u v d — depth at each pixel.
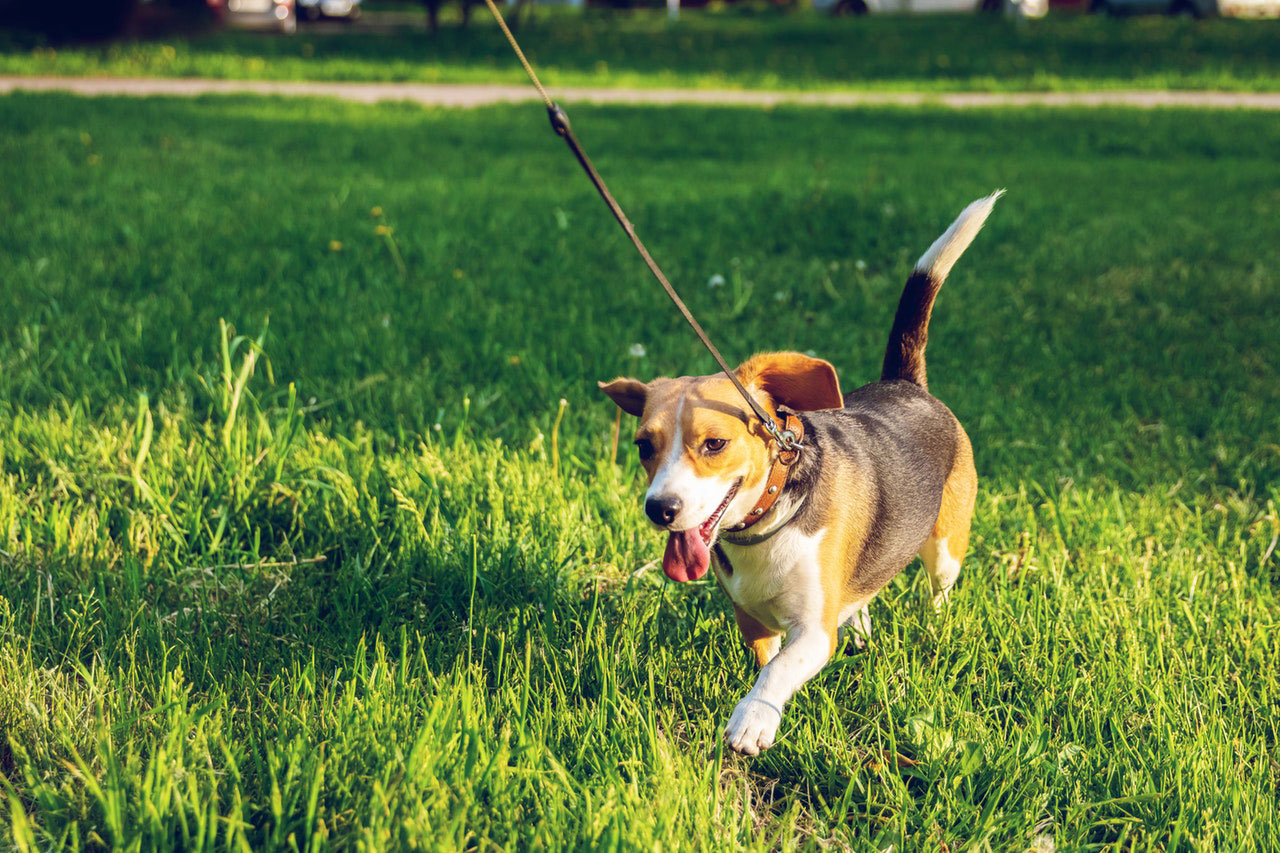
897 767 3.16
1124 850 2.99
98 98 16.28
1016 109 17.83
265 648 3.69
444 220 9.38
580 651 3.65
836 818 3.06
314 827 2.77
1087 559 4.29
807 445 3.32
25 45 23.47
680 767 3.06
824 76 22.89
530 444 5.05
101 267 7.57
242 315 6.69
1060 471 5.11
